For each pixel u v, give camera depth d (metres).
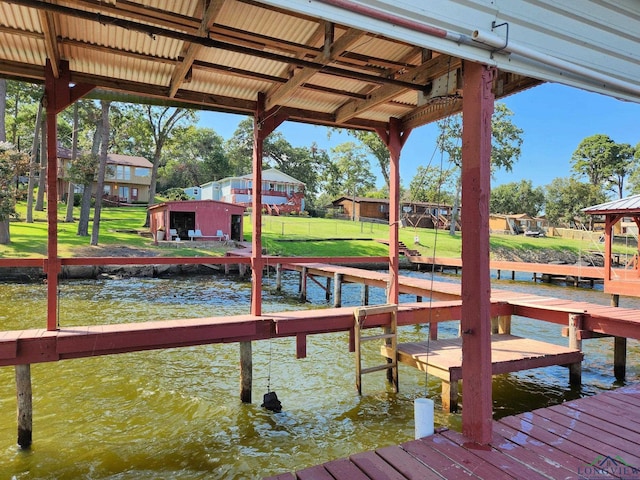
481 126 2.52
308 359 6.43
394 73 4.69
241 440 4.00
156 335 4.59
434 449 2.50
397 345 5.60
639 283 10.55
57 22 3.51
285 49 4.05
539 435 2.70
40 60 4.26
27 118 22.06
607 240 11.38
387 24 2.26
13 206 14.51
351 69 4.62
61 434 4.06
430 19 2.43
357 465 2.34
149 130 24.95
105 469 3.50
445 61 3.91
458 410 4.73
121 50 4.04
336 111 5.99
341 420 4.45
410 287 9.94
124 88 4.82
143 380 5.43
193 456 3.71
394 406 4.82
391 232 6.48
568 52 2.98
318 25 3.63
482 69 2.54
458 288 9.27
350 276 11.16
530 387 5.54
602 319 5.71
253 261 5.50
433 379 5.67
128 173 32.31
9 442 3.92
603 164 49.16
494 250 26.64
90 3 3.16
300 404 4.83
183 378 5.55
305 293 12.35
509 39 2.70
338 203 39.12
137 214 26.77
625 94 3.28
